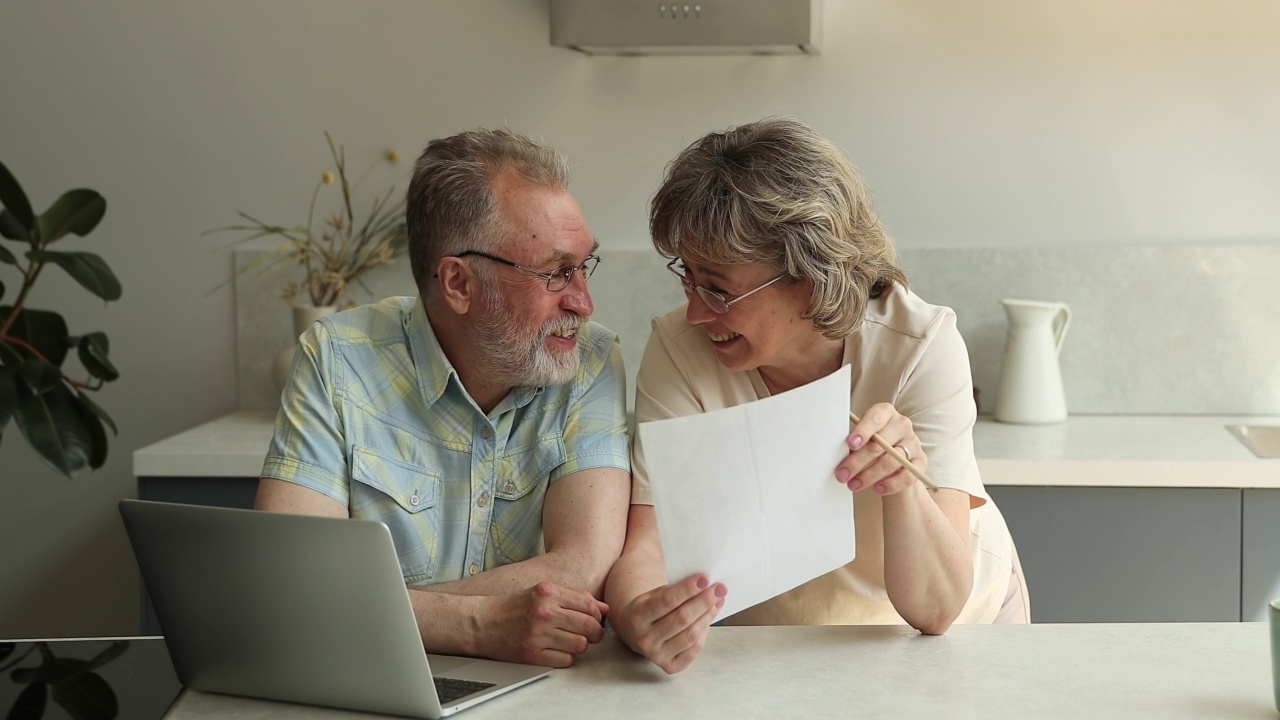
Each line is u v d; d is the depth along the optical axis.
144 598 2.58
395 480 1.64
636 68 2.95
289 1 3.01
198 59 3.04
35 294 3.12
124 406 3.14
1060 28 2.84
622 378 1.75
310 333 1.69
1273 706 1.15
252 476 2.54
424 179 1.61
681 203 1.47
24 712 1.22
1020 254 2.90
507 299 1.56
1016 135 2.88
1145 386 2.91
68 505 3.17
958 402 1.59
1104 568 2.43
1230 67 2.81
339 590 1.15
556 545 1.58
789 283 1.49
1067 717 1.13
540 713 1.18
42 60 3.06
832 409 1.29
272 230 2.93
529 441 1.67
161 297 3.11
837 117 2.92
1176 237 2.87
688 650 1.27
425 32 2.99
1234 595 2.39
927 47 2.88
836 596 1.70
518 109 2.99
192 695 1.27
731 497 1.25
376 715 1.20
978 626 1.42
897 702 1.18
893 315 1.62
